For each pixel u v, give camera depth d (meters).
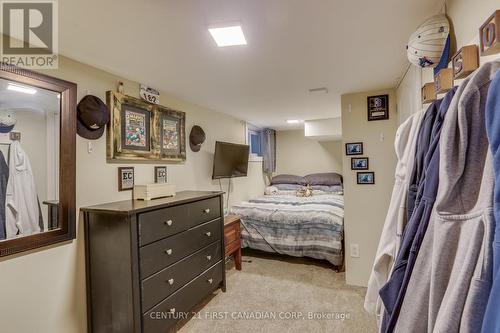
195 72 2.07
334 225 3.13
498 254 0.43
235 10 1.25
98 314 1.77
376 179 2.71
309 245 3.23
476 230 0.51
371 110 2.70
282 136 5.82
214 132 3.52
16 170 1.51
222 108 3.39
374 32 1.49
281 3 1.21
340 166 5.39
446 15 1.18
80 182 1.81
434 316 0.58
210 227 2.46
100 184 1.95
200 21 1.34
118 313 1.69
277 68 2.02
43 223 1.59
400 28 1.45
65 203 1.69
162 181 2.54
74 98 1.75
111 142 2.00
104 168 1.98
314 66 2.00
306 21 1.36
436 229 0.60
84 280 1.81
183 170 2.88
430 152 0.73
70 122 1.72
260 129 5.17
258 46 1.64
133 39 1.53
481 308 0.47
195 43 1.59
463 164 0.56
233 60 1.85
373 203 2.72
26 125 1.54
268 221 3.48
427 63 1.20
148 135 2.36
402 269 0.76
